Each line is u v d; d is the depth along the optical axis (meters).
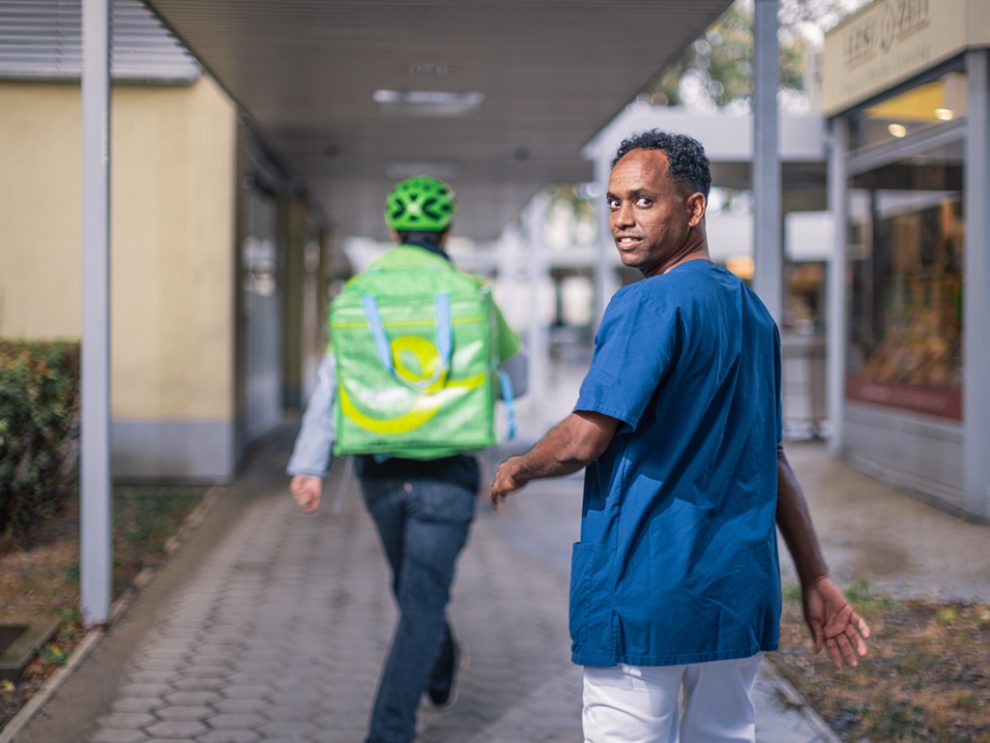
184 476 9.36
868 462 9.10
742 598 2.31
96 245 5.02
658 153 2.43
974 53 6.92
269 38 7.33
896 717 3.96
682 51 7.53
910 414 8.28
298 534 7.46
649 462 2.29
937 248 7.90
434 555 3.76
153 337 9.36
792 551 2.66
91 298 5.05
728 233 17.62
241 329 9.91
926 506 7.54
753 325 2.45
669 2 6.32
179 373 9.36
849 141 9.56
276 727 4.11
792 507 2.64
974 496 7.05
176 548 6.97
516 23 6.85
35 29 8.78
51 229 9.18
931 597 5.34
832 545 6.39
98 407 5.11
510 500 8.77
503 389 4.08
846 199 9.66
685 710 2.45
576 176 14.37
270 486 9.23
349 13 6.73
